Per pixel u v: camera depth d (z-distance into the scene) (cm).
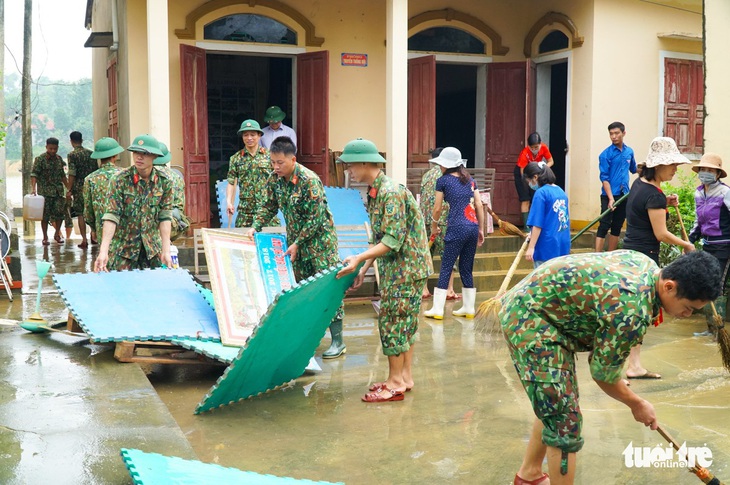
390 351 539
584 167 1210
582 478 410
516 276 1008
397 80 1056
